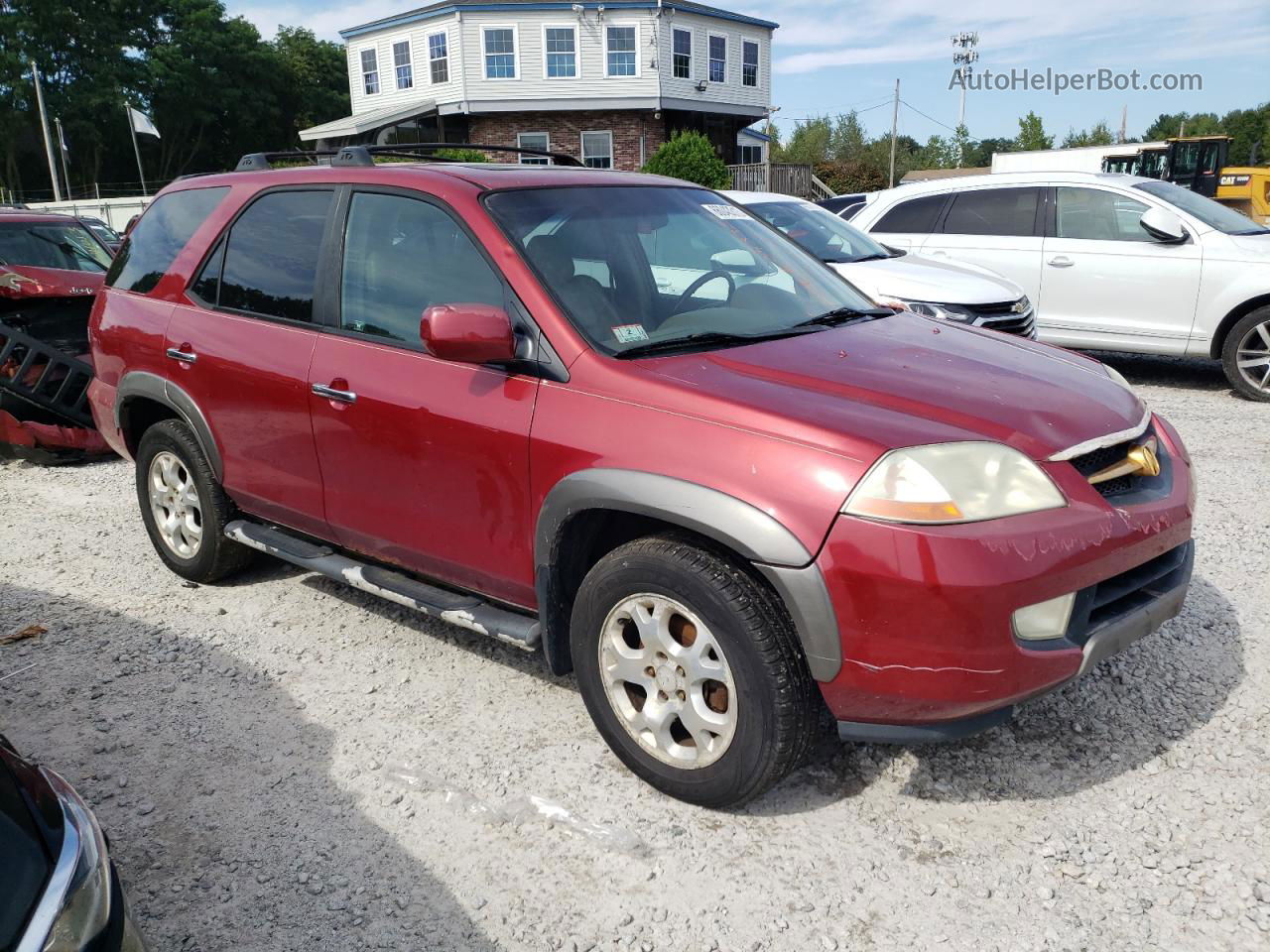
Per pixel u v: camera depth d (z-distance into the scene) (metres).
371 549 3.68
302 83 59.28
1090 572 2.56
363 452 3.48
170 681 3.78
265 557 4.79
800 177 34.91
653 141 34.59
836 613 2.47
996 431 2.63
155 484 4.64
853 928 2.44
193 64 50.25
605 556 2.90
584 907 2.54
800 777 3.04
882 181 46.75
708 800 2.82
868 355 3.12
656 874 2.65
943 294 7.21
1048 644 2.52
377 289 3.52
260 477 3.99
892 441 2.51
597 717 3.04
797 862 2.67
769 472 2.54
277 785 3.10
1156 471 2.89
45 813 1.83
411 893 2.62
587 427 2.84
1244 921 2.39
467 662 3.87
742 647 2.60
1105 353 10.20
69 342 7.22
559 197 3.50
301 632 4.17
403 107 33.34
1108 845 2.69
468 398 3.13
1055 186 8.72
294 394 3.68
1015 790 2.94
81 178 51.88
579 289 3.14
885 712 2.54
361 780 3.11
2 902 1.63
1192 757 3.05
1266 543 4.69
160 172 54.06
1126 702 3.38
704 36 34.47
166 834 2.88
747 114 36.84
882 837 2.76
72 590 4.68
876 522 2.42
